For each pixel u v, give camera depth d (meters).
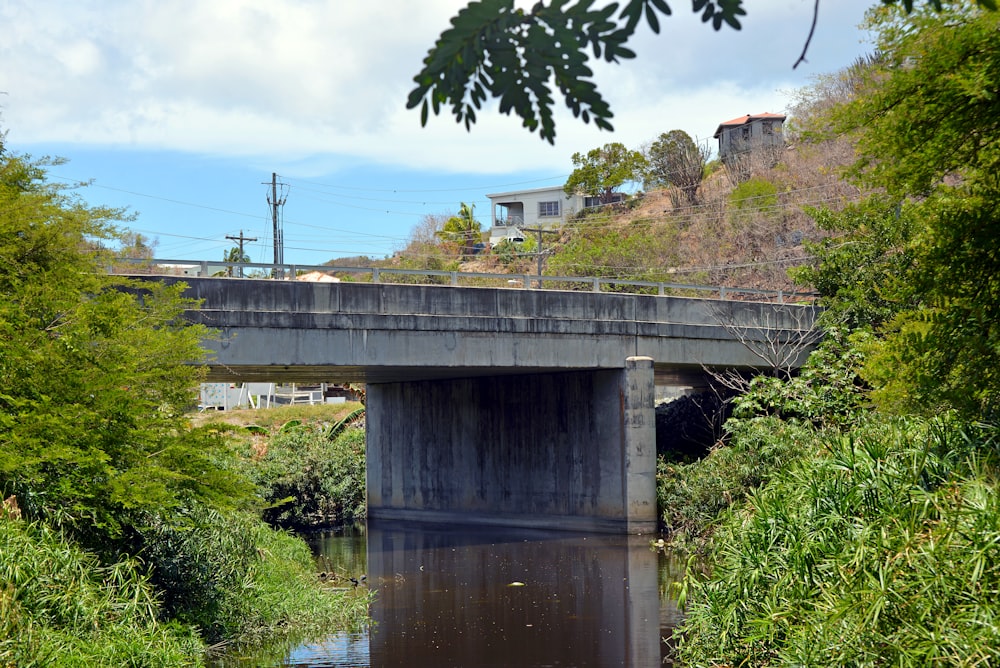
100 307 12.55
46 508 11.84
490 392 30.92
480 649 14.33
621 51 2.38
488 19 2.41
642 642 14.44
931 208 11.27
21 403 11.52
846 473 11.23
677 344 27.97
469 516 31.33
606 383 27.36
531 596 18.55
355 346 23.42
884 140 10.57
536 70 2.45
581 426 28.00
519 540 26.75
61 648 9.59
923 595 8.47
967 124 9.98
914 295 12.35
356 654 14.12
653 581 19.67
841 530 10.48
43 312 12.64
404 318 24.06
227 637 14.81
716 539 13.13
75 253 13.41
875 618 8.41
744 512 13.11
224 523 16.36
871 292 26.73
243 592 15.90
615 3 2.33
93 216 13.55
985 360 10.70
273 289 22.45
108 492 12.30
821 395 23.44
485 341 25.19
